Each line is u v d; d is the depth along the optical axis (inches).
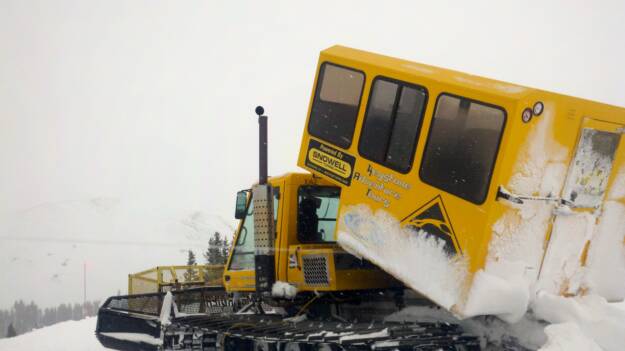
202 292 388.8
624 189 230.2
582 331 201.2
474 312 194.1
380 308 271.9
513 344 214.5
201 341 278.2
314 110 259.0
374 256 227.1
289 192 291.3
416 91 221.5
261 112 290.2
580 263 221.8
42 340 510.9
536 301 209.0
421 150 216.5
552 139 203.0
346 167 242.5
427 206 211.6
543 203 205.5
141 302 367.9
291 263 282.7
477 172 198.7
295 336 221.1
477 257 193.8
